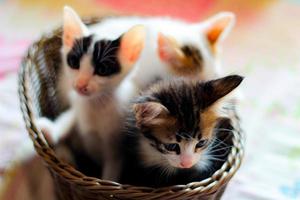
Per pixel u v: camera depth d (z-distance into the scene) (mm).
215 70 616
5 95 741
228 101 564
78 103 592
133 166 584
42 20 874
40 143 540
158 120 523
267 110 760
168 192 513
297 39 879
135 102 536
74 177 519
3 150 671
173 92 535
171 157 541
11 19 871
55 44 651
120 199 521
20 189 632
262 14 913
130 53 566
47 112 645
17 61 791
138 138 560
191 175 568
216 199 570
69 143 613
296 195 656
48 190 632
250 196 650
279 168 687
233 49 852
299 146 714
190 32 631
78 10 893
